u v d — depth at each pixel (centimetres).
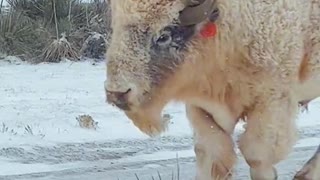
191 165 396
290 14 273
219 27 259
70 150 417
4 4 837
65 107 521
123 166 392
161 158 412
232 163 291
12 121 473
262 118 275
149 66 248
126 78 245
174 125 481
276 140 277
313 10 285
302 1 280
